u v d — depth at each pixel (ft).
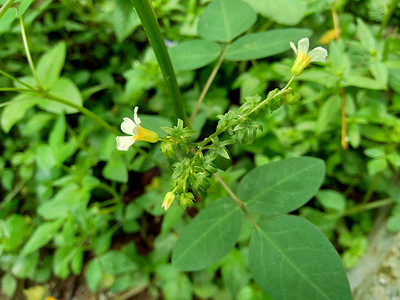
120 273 0.45
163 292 0.44
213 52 0.32
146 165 0.45
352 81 0.35
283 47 0.30
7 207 0.53
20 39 0.55
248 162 0.47
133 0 0.22
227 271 0.37
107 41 0.58
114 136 0.39
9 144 0.55
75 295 0.50
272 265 0.24
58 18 0.57
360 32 0.36
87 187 0.38
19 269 0.46
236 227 0.27
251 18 0.33
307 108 0.43
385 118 0.37
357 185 0.44
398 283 0.36
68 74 0.56
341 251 0.42
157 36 0.24
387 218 0.42
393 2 0.38
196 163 0.21
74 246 0.43
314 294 0.23
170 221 0.36
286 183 0.27
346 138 0.38
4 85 0.55
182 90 0.52
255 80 0.42
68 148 0.39
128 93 0.45
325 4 0.35
